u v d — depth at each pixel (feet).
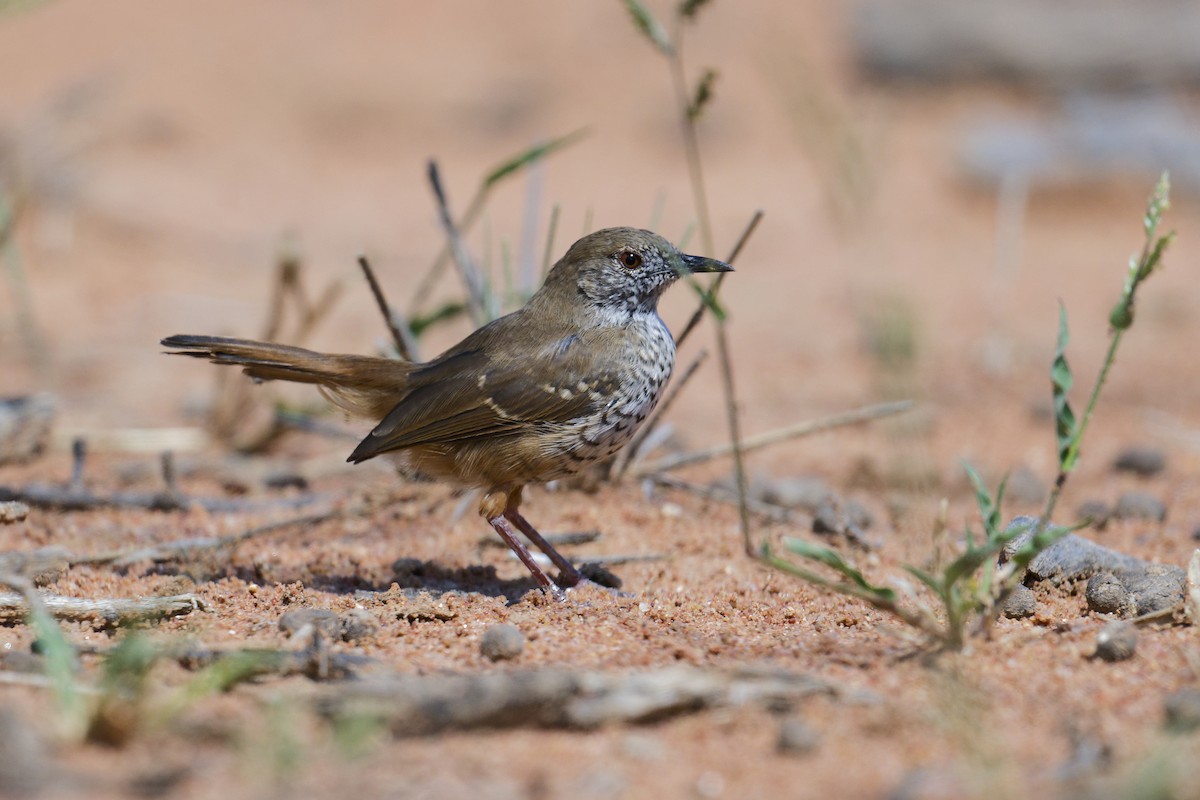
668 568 35.29
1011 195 87.04
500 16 112.27
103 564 33.81
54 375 57.21
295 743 19.93
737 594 32.07
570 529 38.93
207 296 69.72
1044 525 26.61
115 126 95.45
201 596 30.89
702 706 22.21
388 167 96.27
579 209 87.40
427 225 84.53
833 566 25.64
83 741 20.57
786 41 105.91
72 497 39.42
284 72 104.99
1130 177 88.12
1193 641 26.14
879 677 24.16
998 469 45.93
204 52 106.22
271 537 37.78
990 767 19.44
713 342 65.92
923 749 20.89
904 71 103.40
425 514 39.88
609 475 41.32
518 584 34.32
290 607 30.09
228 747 20.66
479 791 19.33
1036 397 55.57
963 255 80.79
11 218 55.26
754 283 75.82
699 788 19.62
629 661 25.59
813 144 42.47
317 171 94.99
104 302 67.56
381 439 33.09
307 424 45.37
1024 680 24.03
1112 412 53.83
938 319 67.56
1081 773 19.89
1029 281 75.82
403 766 20.13
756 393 57.72
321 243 80.48
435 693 21.70
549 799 19.15
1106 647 24.98
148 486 42.63
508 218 85.51
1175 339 64.75
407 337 38.86
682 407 55.72
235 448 47.19
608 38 108.58
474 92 103.19
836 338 65.51
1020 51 102.12
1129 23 102.47
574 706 21.58
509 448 33.58
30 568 31.58
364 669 24.75
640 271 35.32
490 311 41.29
